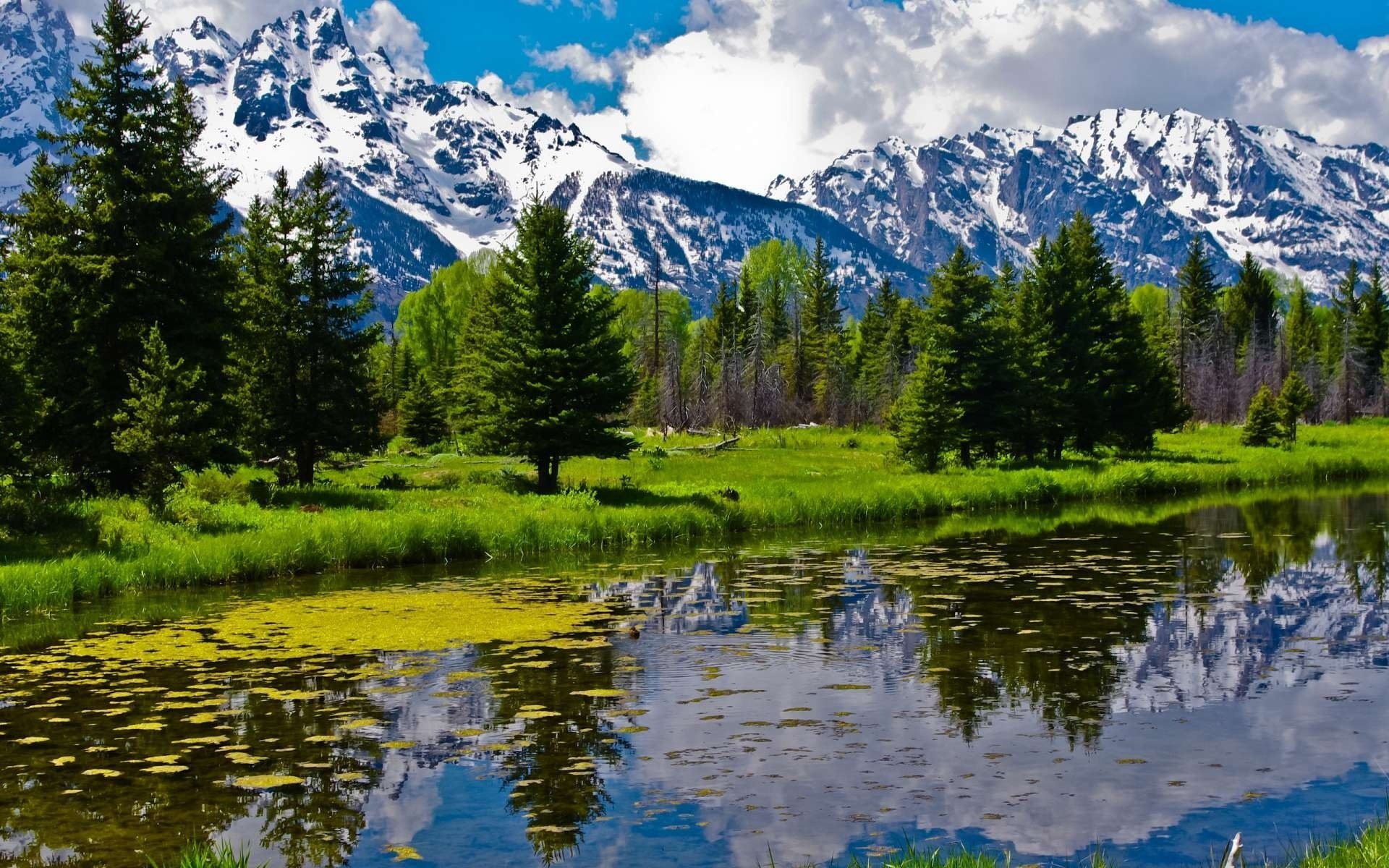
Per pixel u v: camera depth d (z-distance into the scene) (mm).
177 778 9055
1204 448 61250
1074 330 53844
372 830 7930
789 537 28719
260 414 35500
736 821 8039
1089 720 10578
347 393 36469
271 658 13664
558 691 11836
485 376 36719
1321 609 16438
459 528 25344
